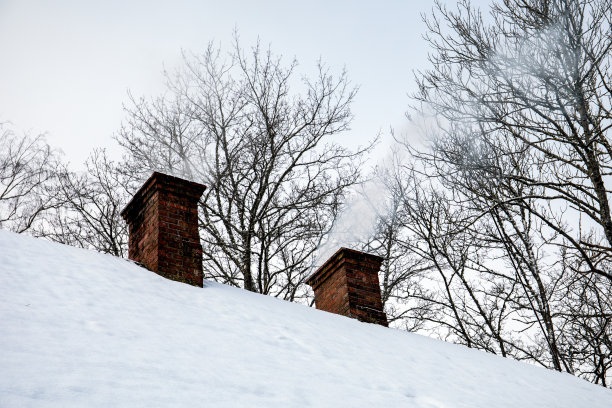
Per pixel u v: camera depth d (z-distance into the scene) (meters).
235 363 5.11
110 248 18.97
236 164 18.38
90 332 4.90
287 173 18.64
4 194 18.19
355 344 6.97
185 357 4.92
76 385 3.85
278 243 18.05
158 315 5.80
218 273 17.44
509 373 7.87
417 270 18.52
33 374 3.86
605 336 14.77
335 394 4.98
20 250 6.25
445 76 10.74
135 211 8.20
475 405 5.86
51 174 18.89
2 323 4.57
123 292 6.09
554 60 10.19
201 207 18.17
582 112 10.35
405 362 6.88
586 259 10.09
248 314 6.71
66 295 5.53
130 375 4.25
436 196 16.30
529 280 15.91
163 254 7.16
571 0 9.98
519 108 10.54
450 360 7.64
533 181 10.69
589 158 10.60
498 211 15.08
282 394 4.64
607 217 10.41
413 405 5.27
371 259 9.37
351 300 8.69
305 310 7.90
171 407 3.88
